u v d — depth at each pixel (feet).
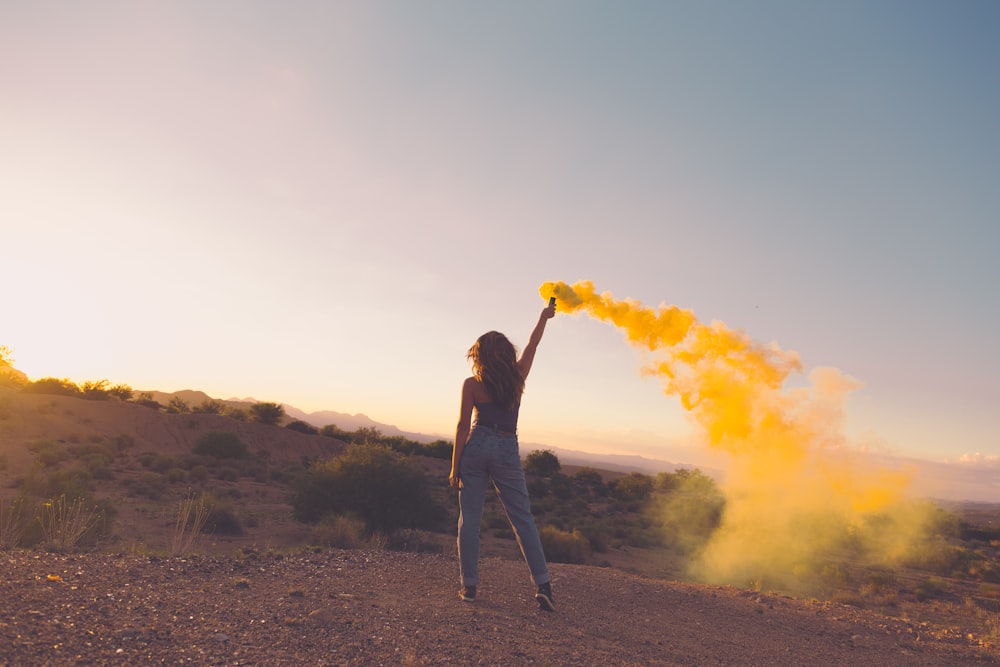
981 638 24.08
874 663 18.53
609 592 21.80
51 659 9.04
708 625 19.67
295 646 10.96
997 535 161.48
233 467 145.89
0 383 219.41
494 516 105.70
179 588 14.14
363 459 75.31
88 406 187.01
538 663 11.85
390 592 16.08
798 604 27.40
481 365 15.20
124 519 60.29
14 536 25.21
